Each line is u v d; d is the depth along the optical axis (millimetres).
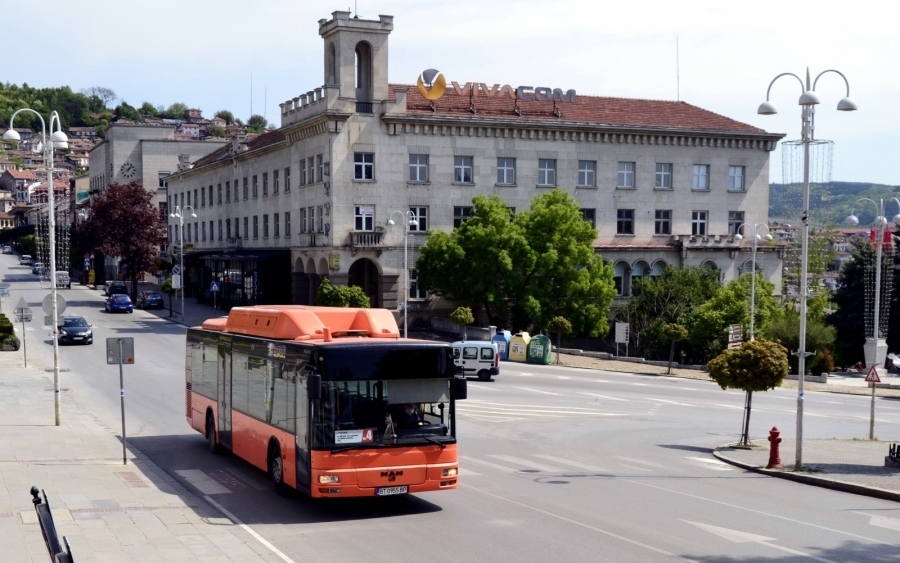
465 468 21078
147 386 36156
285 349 17141
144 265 84875
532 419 31172
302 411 16062
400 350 16078
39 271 108750
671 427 30359
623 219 66688
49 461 20797
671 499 17703
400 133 60156
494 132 62344
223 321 23344
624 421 31453
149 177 116438
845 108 21344
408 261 60781
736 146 69625
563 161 64500
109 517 15453
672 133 66938
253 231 76000
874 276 65188
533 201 59781
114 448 22891
